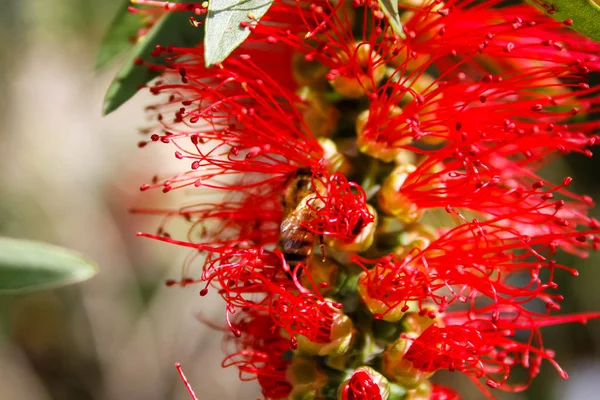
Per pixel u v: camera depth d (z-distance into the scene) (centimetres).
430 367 19
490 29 19
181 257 42
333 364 19
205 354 41
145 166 43
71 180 42
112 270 42
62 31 36
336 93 19
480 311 20
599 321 29
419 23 19
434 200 19
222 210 20
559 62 19
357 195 19
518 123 19
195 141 19
